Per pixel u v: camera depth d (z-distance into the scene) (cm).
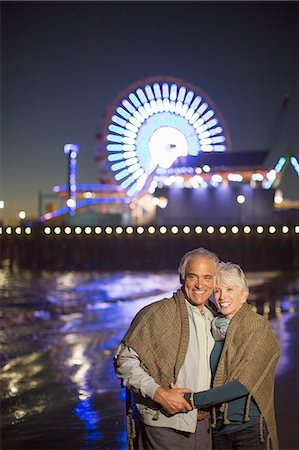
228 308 412
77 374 1305
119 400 1010
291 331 1870
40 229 6188
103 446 745
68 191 10894
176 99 7612
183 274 416
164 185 7394
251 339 405
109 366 1414
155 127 7588
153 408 409
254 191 7206
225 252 7250
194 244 7456
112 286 6247
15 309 4006
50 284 6600
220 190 7200
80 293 5438
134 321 414
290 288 4575
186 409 396
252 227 5312
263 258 7144
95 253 7831
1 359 1576
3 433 803
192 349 407
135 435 427
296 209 7262
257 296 3756
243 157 7081
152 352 404
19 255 7844
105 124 7862
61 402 1004
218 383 401
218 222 7188
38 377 1269
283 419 786
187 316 409
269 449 409
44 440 768
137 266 7769
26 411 927
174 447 407
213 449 423
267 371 405
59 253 7844
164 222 7256
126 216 10188
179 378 403
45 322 2977
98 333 2295
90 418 885
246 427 406
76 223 9881
